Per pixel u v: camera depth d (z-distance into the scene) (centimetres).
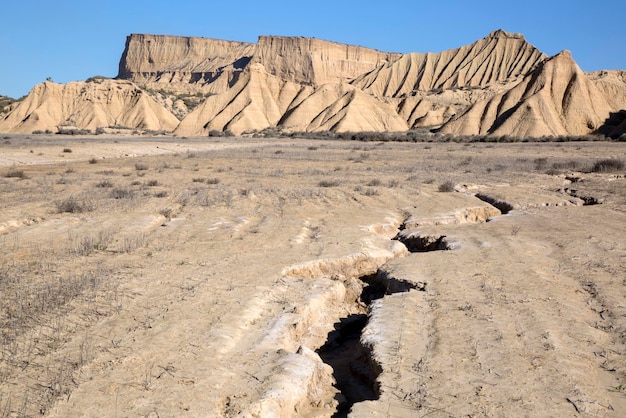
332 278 1091
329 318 914
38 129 10894
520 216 1655
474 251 1211
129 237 1341
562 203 1928
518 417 552
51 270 1039
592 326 786
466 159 4212
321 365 719
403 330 771
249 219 1611
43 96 11888
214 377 627
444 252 1211
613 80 12638
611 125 9012
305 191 2175
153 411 554
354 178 2806
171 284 952
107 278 976
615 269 1058
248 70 12150
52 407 559
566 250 1217
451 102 13150
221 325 768
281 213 1709
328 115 10769
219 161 4050
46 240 1304
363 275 1149
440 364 668
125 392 590
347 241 1291
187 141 7250
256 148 5950
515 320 799
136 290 920
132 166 3606
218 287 936
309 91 12088
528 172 3147
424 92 13950
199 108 11575
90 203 1839
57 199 1998
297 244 1270
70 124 11231
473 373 644
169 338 725
